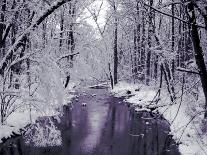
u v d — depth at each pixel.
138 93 26.53
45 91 9.01
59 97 8.84
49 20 15.49
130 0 16.23
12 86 11.52
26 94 10.49
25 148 10.94
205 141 10.55
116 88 33.84
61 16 19.91
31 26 9.16
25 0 10.67
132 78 36.56
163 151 11.37
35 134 11.87
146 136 13.64
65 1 8.88
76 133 13.87
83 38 17.97
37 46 10.86
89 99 26.47
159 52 14.37
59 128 14.66
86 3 25.48
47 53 9.57
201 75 7.09
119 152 11.31
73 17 22.72
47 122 14.39
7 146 10.95
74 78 11.84
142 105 20.94
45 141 11.59
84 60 11.95
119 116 18.42
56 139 11.94
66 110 19.97
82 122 16.36
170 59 14.22
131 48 41.88
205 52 10.42
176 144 11.92
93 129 14.80
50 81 8.94
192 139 11.40
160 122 16.50
